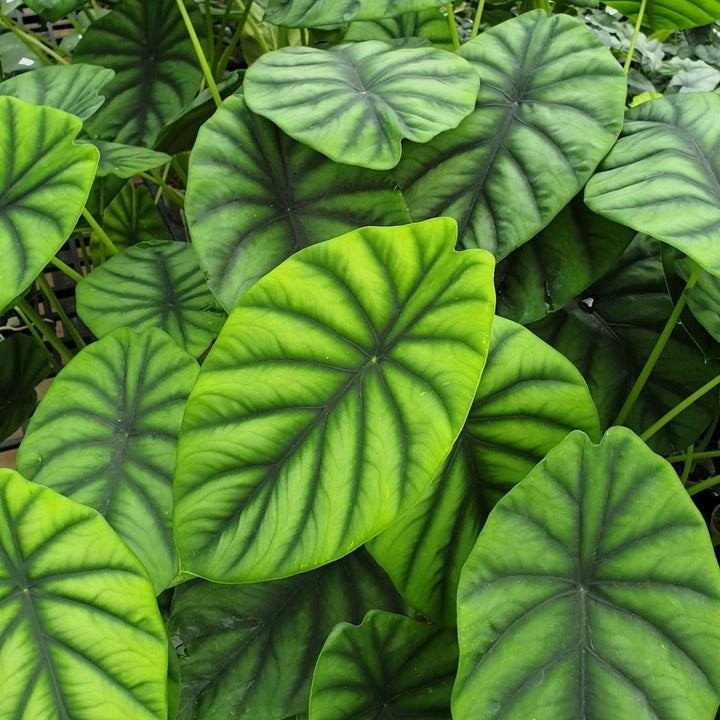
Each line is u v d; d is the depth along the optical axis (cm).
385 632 65
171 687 63
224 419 58
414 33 104
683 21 92
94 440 69
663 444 84
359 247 56
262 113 72
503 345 64
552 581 58
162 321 82
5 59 134
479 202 75
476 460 66
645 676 56
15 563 58
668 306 85
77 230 95
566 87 76
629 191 68
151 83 105
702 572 57
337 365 58
